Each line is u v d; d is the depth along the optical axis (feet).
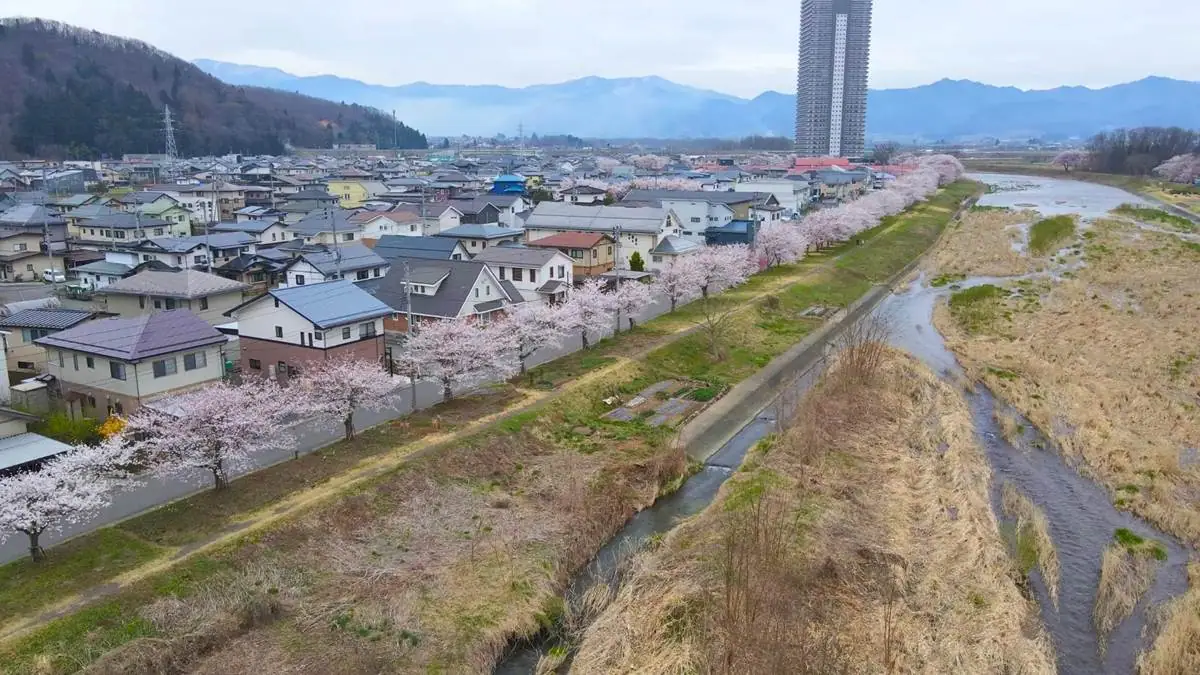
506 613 70.64
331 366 104.68
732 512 86.63
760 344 159.02
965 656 64.28
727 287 198.59
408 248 191.11
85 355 104.22
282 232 236.84
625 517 90.79
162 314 110.01
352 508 83.25
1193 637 65.67
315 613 69.21
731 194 281.54
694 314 172.55
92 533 75.20
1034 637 68.13
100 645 61.62
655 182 399.03
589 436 109.81
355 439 99.30
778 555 74.02
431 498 88.69
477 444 99.19
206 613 66.64
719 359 147.43
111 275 177.78
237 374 123.75
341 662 63.21
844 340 153.38
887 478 96.63
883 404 119.85
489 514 87.10
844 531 83.35
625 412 118.83
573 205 244.63
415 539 81.46
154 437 86.07
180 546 74.13
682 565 76.23
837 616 69.46
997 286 211.00
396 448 96.89
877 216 308.81
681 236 227.81
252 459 92.84
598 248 203.92
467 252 192.54
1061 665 65.16
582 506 89.15
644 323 164.86
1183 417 116.57
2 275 203.00
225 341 110.73
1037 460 104.63
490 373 120.98
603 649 65.05
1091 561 80.64
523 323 126.82
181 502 81.97
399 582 73.97
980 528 83.51
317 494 84.43
